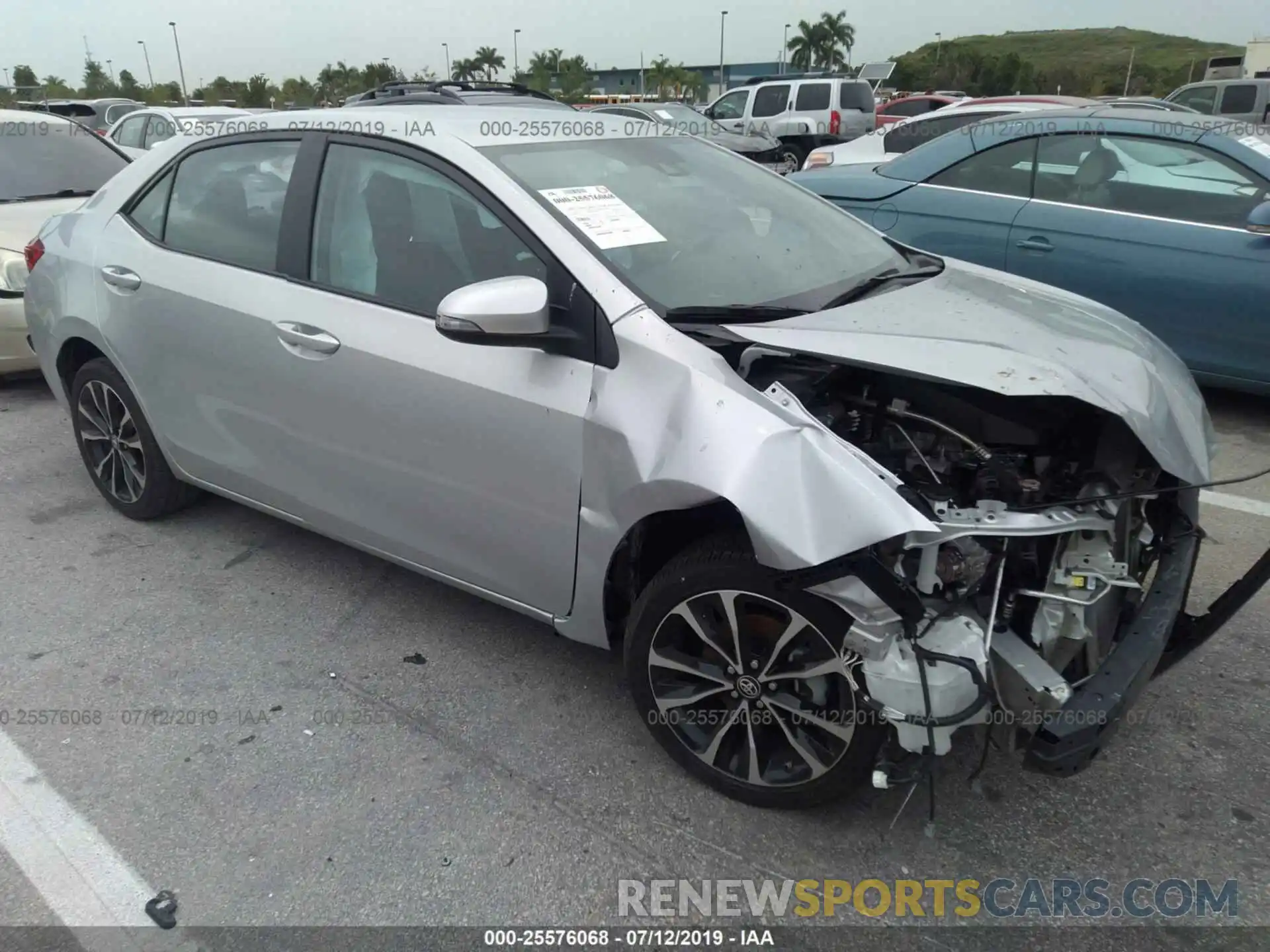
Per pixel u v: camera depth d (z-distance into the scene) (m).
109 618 3.43
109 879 2.32
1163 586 2.44
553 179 2.82
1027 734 2.17
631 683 2.61
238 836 2.45
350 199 3.02
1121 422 2.40
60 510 4.30
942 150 5.75
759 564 2.25
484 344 2.42
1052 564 2.25
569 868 2.35
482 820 2.50
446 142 2.85
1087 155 5.24
